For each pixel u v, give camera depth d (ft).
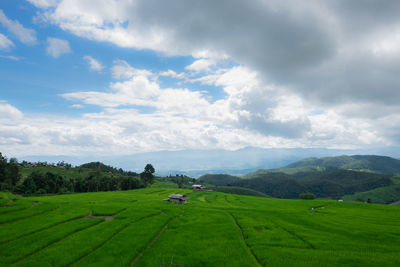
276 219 226.38
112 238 150.61
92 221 185.47
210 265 115.44
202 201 407.64
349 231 183.62
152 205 280.10
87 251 127.44
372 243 154.71
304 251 136.36
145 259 120.37
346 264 118.21
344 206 354.74
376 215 263.29
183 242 146.20
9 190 470.39
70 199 336.49
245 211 267.18
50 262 112.47
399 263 118.62
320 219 233.14
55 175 575.79
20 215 186.50
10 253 119.55
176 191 561.43
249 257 125.18
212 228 180.86
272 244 149.48
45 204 240.32
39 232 152.56
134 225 181.37
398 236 170.30
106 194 447.42
